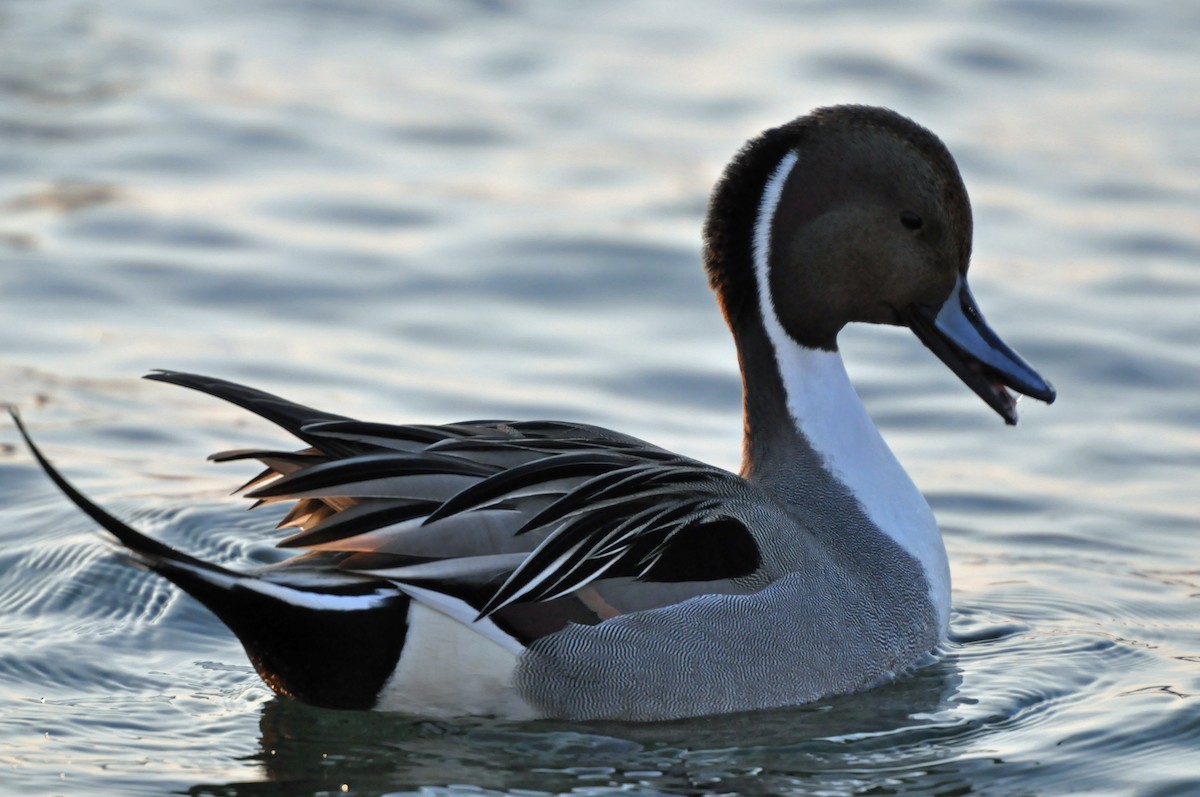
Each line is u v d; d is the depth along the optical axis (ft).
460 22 79.92
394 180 63.82
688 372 51.52
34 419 46.60
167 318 53.47
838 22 79.71
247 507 41.78
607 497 32.04
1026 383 36.70
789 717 32.86
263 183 63.05
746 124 68.69
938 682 34.58
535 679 31.73
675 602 32.45
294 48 76.64
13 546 39.09
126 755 30.45
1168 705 32.86
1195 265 58.08
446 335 53.36
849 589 34.50
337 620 30.58
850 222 36.52
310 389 49.14
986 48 76.28
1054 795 29.66
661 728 32.22
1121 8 80.69
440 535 31.17
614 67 74.79
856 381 51.83
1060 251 59.00
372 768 30.32
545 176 64.59
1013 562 41.09
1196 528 42.80
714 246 37.29
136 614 36.35
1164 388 50.75
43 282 54.95
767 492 36.06
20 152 64.34
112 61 73.82
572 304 55.77
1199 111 69.87
